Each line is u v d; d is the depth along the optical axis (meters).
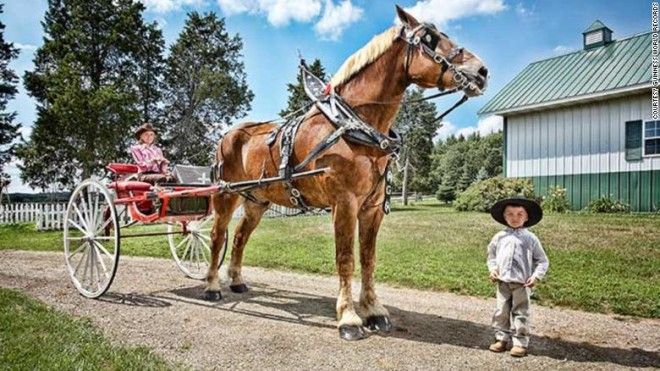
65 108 23.05
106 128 24.00
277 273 8.12
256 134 5.87
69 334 4.36
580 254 8.62
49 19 27.22
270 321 5.07
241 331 4.69
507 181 18.59
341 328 4.52
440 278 7.14
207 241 7.87
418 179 40.25
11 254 10.57
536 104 18.14
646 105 15.99
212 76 33.66
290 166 4.93
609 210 16.23
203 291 6.57
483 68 4.21
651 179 15.88
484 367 3.81
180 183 6.61
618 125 16.70
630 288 6.30
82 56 26.20
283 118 5.77
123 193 6.38
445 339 4.50
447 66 4.25
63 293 6.27
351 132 4.47
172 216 6.09
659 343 4.42
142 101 32.53
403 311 5.53
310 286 7.02
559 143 18.27
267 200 6.14
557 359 3.99
